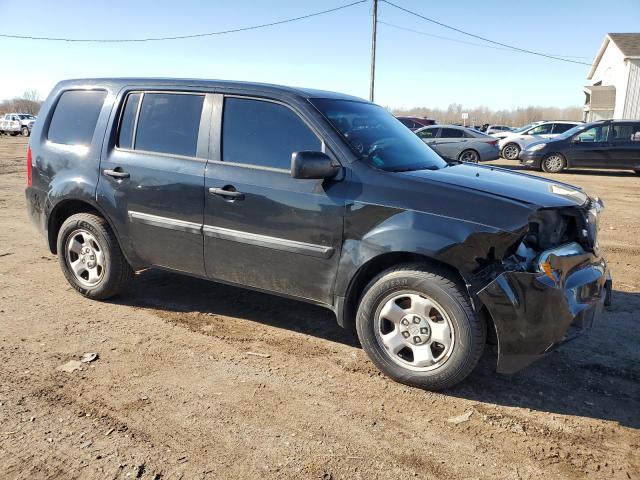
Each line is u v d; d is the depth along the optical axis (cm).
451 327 338
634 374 384
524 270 324
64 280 555
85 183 469
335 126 383
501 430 315
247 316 474
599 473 279
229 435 300
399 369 359
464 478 272
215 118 420
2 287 530
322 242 372
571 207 352
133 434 298
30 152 511
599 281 361
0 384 345
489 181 379
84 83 495
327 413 326
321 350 412
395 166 386
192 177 418
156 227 441
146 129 451
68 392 339
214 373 370
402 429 313
